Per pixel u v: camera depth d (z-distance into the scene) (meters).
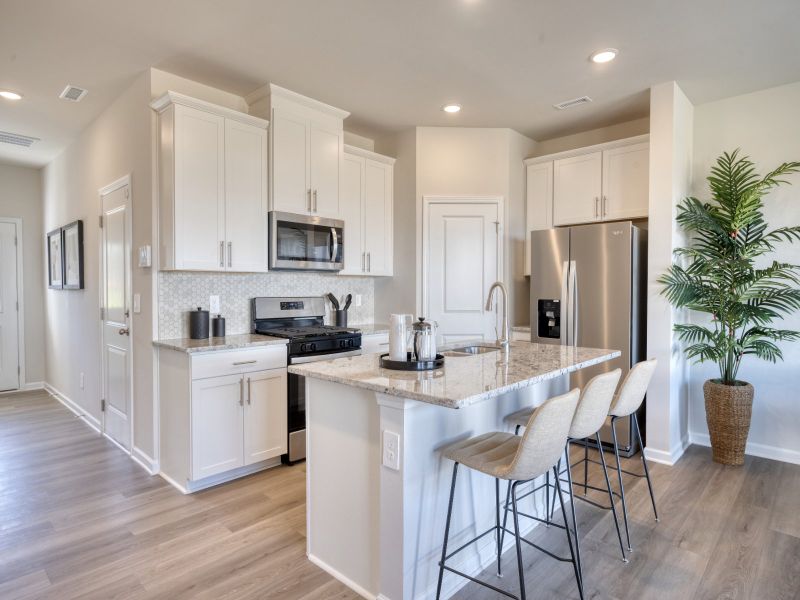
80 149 4.25
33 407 4.75
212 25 2.56
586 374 3.59
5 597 1.87
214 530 2.39
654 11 2.43
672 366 3.36
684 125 3.51
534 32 2.63
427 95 3.51
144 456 3.24
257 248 3.28
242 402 2.98
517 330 4.12
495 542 2.19
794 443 3.35
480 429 2.14
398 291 4.39
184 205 2.92
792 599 1.87
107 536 2.33
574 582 1.99
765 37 2.69
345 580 1.97
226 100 3.42
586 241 3.61
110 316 3.72
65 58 2.91
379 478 1.82
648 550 2.22
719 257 3.23
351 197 4.06
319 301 4.11
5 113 3.79
